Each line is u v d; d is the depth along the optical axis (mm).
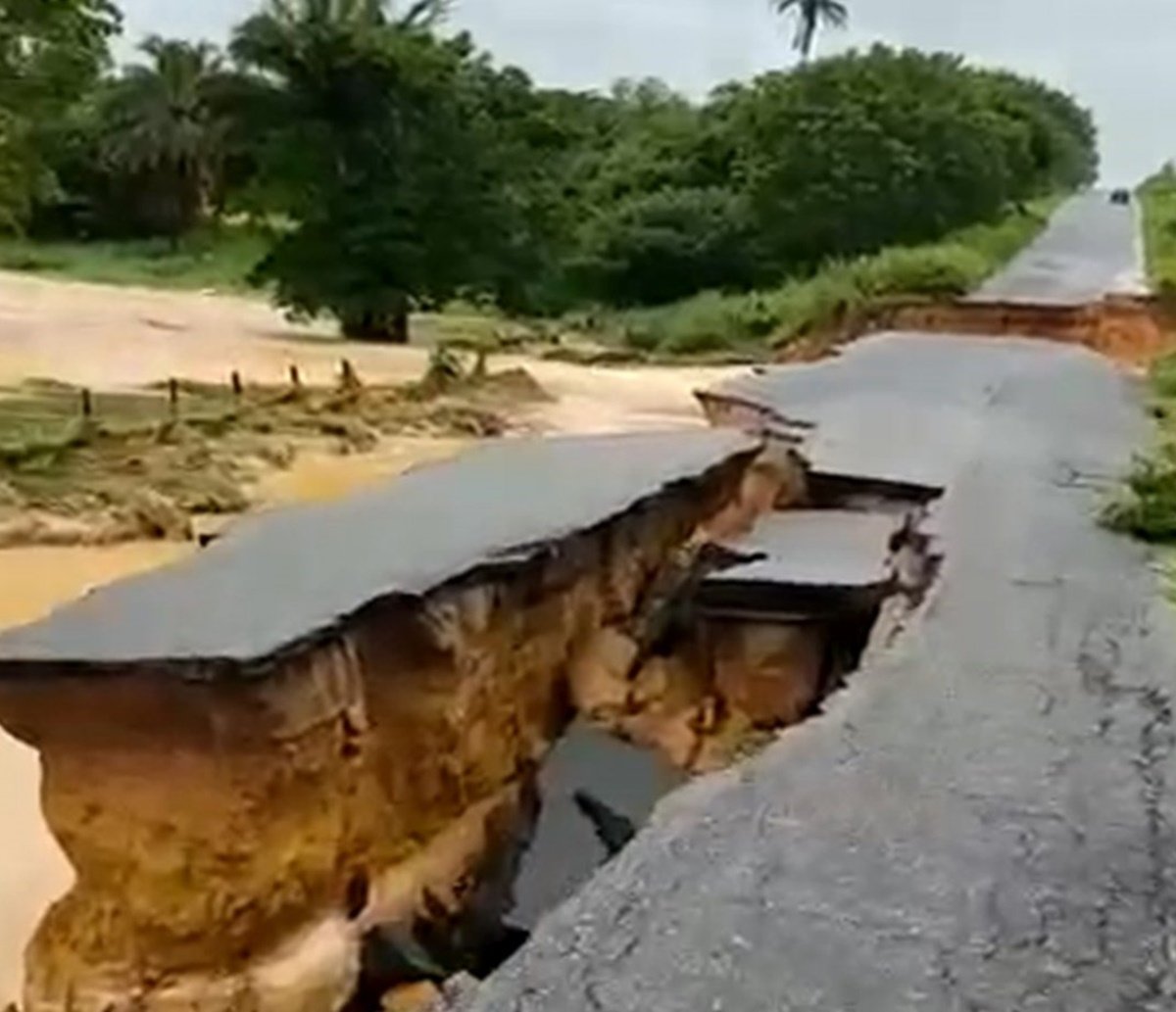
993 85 56281
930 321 28797
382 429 24281
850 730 6051
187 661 6418
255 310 43156
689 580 9734
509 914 7777
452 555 8391
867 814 5227
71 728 6652
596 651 9742
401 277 37750
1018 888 4691
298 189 38969
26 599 15211
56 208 57156
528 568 8781
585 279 43531
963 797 5371
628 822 8344
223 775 6637
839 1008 4008
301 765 6922
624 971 4195
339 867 7246
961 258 33062
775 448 12664
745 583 8930
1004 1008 4020
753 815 5211
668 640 9625
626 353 35312
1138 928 4461
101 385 27938
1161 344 26625
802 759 5734
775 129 43875
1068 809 5289
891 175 41562
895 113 42969
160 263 53375
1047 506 10289
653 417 26172
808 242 42031
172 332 36906
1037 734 6008
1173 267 31578
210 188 58344
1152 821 5199
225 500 19156
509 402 26922
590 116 56062
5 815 9555
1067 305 27656
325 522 9375
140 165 57875
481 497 10242
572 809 8602
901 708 6297
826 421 13641
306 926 7027
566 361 34219
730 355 34281
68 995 6766
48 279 48344
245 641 6676
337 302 37688
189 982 6711
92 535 17469
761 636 8961
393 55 38656
